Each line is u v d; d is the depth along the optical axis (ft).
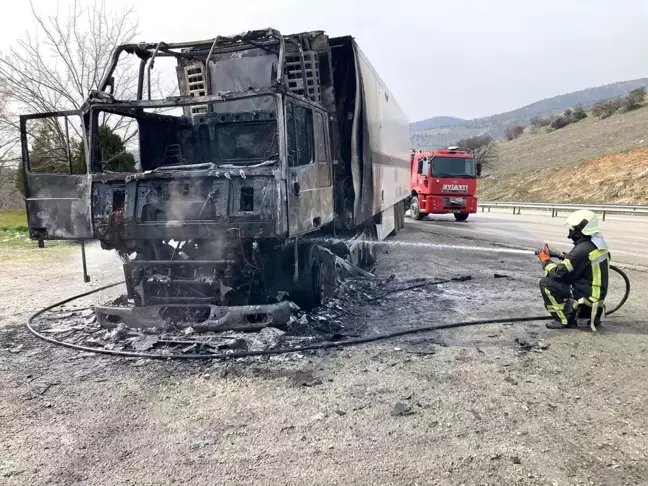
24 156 20.30
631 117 166.30
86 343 18.86
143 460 11.09
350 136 26.00
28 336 20.21
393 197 43.98
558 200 113.50
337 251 26.84
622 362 16.46
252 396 14.21
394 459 11.00
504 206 95.71
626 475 10.33
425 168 72.49
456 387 14.62
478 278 30.94
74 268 36.50
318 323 20.70
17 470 10.75
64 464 10.97
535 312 22.72
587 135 163.12
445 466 10.71
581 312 20.13
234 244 18.02
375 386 14.75
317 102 23.93
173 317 19.43
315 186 20.97
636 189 98.78
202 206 17.89
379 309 23.50
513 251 41.52
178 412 13.34
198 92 24.68
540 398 13.89
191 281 18.97
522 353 17.38
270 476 10.43
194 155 24.32
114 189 18.83
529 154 165.99
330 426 12.47
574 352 17.42
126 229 18.40
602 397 13.94
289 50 23.68
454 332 19.84
